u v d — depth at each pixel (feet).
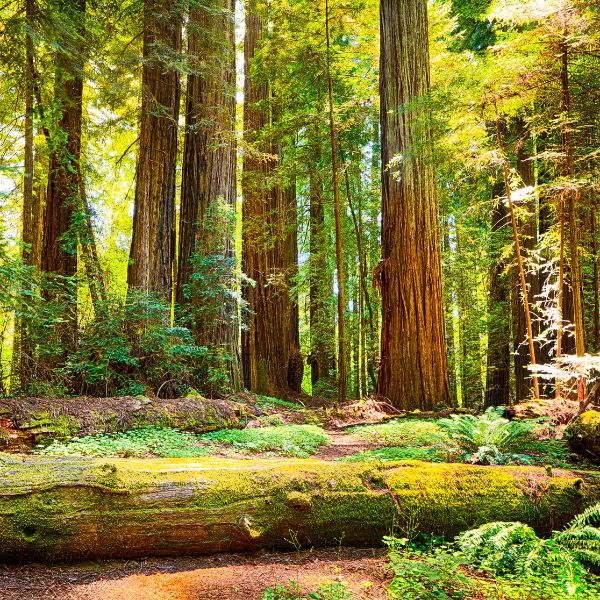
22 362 23.85
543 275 46.88
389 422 29.84
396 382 36.06
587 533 11.73
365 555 12.39
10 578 10.32
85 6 33.60
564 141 26.08
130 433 21.38
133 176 47.62
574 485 13.56
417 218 36.68
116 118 39.65
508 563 11.63
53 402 21.03
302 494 12.40
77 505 11.13
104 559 11.49
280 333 52.19
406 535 12.74
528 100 27.58
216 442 22.93
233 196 40.83
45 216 35.58
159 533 11.54
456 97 27.76
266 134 44.98
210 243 36.04
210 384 33.27
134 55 30.96
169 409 24.17
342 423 33.40
